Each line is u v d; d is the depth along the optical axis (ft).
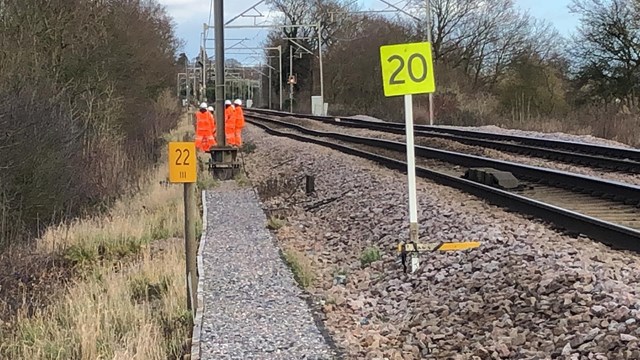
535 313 22.82
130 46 89.40
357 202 49.57
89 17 74.69
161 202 57.16
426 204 42.96
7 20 63.82
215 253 37.70
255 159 89.97
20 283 34.01
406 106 29.22
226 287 30.76
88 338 24.59
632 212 38.99
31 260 39.19
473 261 29.66
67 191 56.54
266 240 41.39
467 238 33.60
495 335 22.06
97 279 35.17
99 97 79.10
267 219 48.60
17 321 28.84
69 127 60.08
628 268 25.91
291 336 24.04
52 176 54.03
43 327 26.99
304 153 81.87
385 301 28.71
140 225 46.37
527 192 47.14
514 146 75.82
